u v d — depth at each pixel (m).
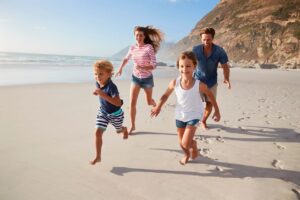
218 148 4.44
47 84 12.56
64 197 2.83
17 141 4.42
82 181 3.18
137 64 5.28
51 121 5.76
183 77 3.72
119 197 2.87
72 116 6.28
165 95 3.94
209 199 2.88
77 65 33.22
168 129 5.46
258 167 3.72
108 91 3.72
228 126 5.75
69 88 11.47
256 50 95.88
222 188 3.12
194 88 3.67
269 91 12.52
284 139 4.98
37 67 25.80
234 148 4.46
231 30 112.50
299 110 7.55
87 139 4.67
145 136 4.98
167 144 4.56
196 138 4.94
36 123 5.56
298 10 97.19
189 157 3.82
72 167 3.54
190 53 3.70
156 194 2.95
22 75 17.45
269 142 4.81
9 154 3.88
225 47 107.12
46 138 4.63
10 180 3.13
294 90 13.41
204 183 3.23
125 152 4.14
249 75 26.78
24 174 3.29
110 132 5.11
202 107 3.78
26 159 3.73
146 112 6.96
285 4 104.00
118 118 3.96
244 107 7.86
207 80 5.43
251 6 118.00
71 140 4.58
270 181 3.30
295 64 55.81
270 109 7.63
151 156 4.02
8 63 29.78
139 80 5.30
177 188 3.09
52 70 23.19
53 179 3.20
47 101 8.12
